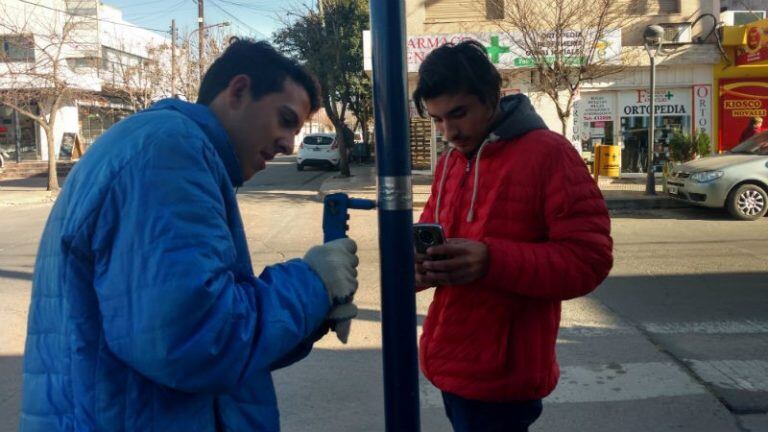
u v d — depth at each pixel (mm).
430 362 2238
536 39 14812
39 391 1404
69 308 1353
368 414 4035
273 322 1415
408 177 1602
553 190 2047
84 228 1328
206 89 1688
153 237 1284
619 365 4773
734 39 16875
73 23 21531
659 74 17578
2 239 11297
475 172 2182
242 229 1558
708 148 14352
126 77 27344
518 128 2121
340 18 26547
